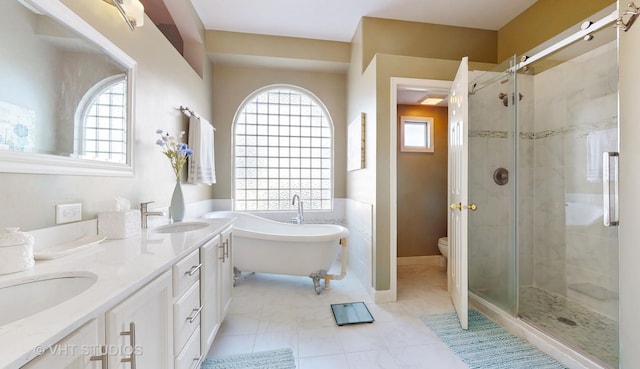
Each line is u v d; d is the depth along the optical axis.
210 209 3.14
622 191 1.16
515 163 2.21
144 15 1.69
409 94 2.94
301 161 3.52
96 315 0.61
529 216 2.38
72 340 0.55
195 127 2.38
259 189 3.44
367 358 1.53
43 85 1.00
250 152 3.42
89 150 1.23
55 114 1.05
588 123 1.99
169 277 0.99
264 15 2.66
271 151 3.46
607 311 1.87
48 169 1.00
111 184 1.37
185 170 2.36
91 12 1.23
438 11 2.57
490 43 2.86
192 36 2.70
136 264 0.90
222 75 3.26
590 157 1.99
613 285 1.85
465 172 1.85
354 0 2.43
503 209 2.29
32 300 0.77
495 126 2.30
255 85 3.33
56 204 1.05
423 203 3.36
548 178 2.28
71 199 1.12
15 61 0.90
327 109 3.44
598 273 1.94
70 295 0.81
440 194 3.39
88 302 0.62
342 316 1.98
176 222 1.79
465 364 1.48
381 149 2.26
